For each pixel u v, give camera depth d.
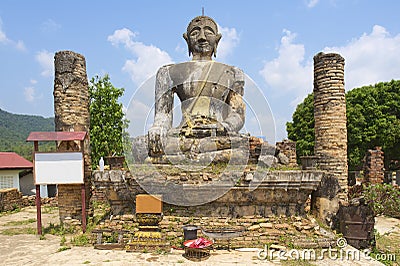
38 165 9.96
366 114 25.39
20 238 10.11
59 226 11.37
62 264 7.21
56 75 11.67
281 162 10.84
